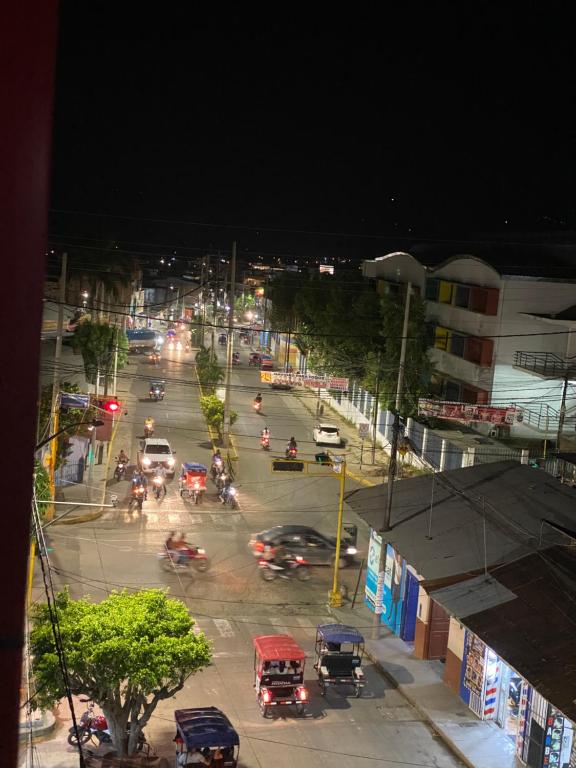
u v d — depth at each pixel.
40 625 21.31
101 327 57.34
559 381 52.28
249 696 26.66
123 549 38.12
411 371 54.62
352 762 23.52
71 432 45.94
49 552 36.62
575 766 21.97
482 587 27.28
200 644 21.83
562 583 26.41
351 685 28.09
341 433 64.62
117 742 22.12
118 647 20.27
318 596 35.12
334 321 68.75
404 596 31.69
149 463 49.75
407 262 69.12
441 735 25.38
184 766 20.98
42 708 20.69
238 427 64.12
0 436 1.32
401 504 35.44
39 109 1.29
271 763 23.08
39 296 1.32
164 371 84.94
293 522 43.84
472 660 26.75
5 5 1.25
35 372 1.33
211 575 36.12
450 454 48.75
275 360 97.62
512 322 54.31
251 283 142.25
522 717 23.78
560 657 22.52
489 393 54.34
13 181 1.28
